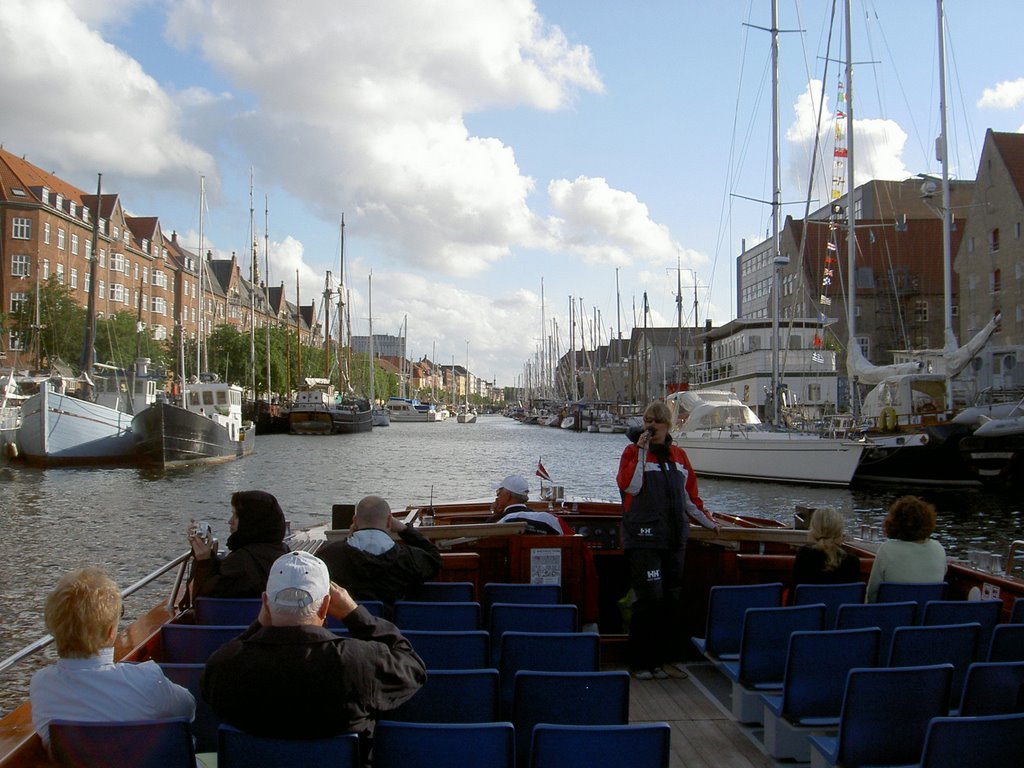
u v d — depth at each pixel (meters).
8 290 67.56
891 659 4.20
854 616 4.67
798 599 5.25
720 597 5.18
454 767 2.93
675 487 5.74
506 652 4.07
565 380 130.25
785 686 4.16
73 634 3.13
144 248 87.81
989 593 5.72
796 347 52.66
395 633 3.39
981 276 57.25
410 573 5.29
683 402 37.97
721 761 4.61
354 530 5.48
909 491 29.25
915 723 3.60
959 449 27.97
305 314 147.62
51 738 2.89
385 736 2.93
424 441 68.94
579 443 68.50
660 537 5.69
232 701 2.96
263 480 33.34
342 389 89.38
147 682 3.23
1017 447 27.52
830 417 37.50
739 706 4.94
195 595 5.71
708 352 64.12
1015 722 3.06
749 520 9.39
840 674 4.17
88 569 3.28
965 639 4.25
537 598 5.33
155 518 21.56
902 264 71.75
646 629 5.79
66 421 35.38
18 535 18.77
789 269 73.50
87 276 76.19
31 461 35.53
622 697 3.48
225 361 79.00
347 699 2.98
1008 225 54.62
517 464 44.59
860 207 76.81
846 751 3.59
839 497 28.03
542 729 2.84
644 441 5.79
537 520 6.80
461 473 38.25
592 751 2.85
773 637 4.70
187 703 3.39
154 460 36.59
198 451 39.53
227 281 111.19
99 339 57.53
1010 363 45.34
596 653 4.08
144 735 2.88
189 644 4.20
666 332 106.12
